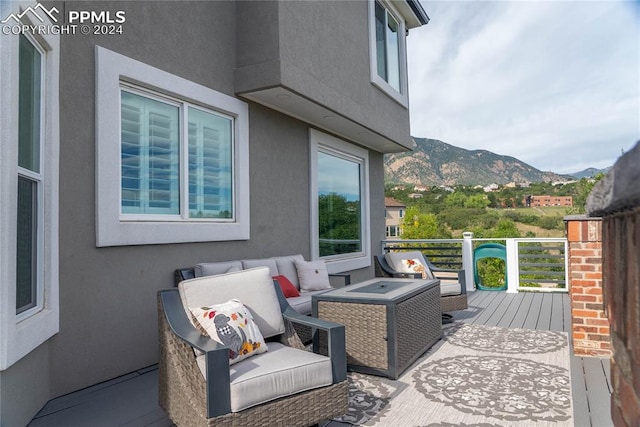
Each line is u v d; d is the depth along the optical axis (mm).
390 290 3930
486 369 3592
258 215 5348
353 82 6512
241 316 2631
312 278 5180
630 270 743
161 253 4020
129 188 3852
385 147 8445
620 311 835
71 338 3230
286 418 2309
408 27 9305
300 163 6219
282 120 5867
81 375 3289
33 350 2771
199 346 2174
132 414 2818
